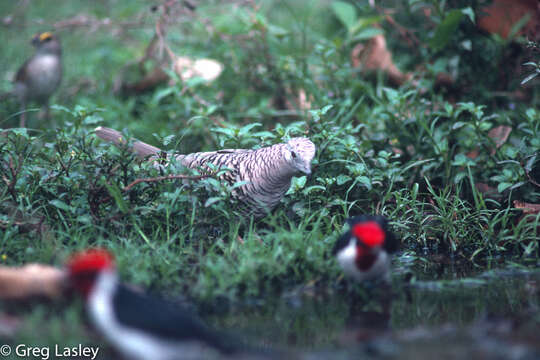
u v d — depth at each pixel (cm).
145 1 1692
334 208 1046
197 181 925
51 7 2275
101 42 2098
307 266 828
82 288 571
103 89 1714
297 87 1476
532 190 1068
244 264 798
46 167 991
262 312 730
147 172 966
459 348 600
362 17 1645
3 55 1930
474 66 1391
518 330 650
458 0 1372
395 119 1190
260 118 1410
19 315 692
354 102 1391
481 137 1122
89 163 925
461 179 1084
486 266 911
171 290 780
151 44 1587
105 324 556
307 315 720
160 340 548
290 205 1009
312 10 2009
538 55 1216
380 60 1464
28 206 906
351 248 766
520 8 1384
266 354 587
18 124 1559
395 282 836
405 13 1491
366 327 678
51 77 1567
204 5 1739
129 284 752
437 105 1286
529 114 1089
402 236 1011
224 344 576
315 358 586
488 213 1023
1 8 2180
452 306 743
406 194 1061
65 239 914
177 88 1424
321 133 1059
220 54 1611
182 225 946
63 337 638
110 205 948
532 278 847
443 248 1005
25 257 839
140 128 1448
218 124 1362
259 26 1519
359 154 1054
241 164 933
